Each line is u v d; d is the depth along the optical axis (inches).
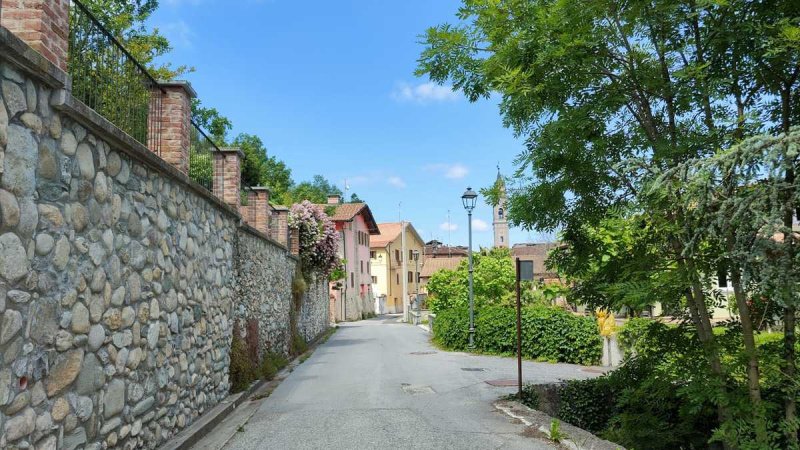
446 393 370.9
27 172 134.9
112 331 183.0
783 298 173.0
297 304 719.7
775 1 210.5
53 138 147.6
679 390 225.5
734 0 209.6
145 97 247.3
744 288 183.5
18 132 131.3
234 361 361.7
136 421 202.4
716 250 210.1
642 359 263.6
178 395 252.1
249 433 267.3
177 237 256.5
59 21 153.5
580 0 225.3
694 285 218.2
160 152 266.2
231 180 389.7
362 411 313.0
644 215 229.8
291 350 633.0
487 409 316.8
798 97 225.6
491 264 936.9
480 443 242.1
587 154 256.5
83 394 161.6
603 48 239.6
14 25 142.8
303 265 844.0
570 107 245.3
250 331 424.8
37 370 137.5
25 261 133.3
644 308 223.0
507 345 603.5
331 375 470.0
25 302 132.7
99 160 175.6
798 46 185.0
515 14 258.4
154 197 226.5
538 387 358.6
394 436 255.1
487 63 256.2
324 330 1111.0
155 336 223.9
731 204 178.2
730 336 227.5
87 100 188.1
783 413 218.4
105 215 179.5
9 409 125.3
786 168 164.1
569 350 537.0
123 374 191.5
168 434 237.5
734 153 169.5
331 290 1619.1
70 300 155.0
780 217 163.6
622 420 270.4
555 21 232.2
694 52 236.7
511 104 264.1
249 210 504.1
